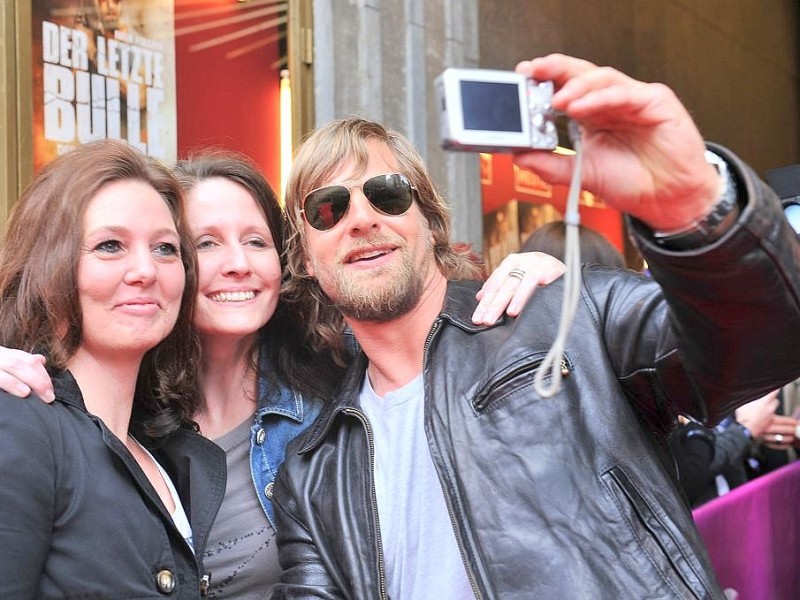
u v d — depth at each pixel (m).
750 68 9.20
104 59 3.83
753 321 1.32
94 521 1.56
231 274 2.23
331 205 1.96
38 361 1.61
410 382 1.95
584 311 1.82
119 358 1.73
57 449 1.56
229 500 2.25
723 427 2.96
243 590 2.20
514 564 1.66
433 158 5.29
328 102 4.79
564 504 1.67
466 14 5.54
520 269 1.97
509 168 5.90
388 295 1.91
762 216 1.24
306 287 2.33
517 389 1.78
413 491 1.86
